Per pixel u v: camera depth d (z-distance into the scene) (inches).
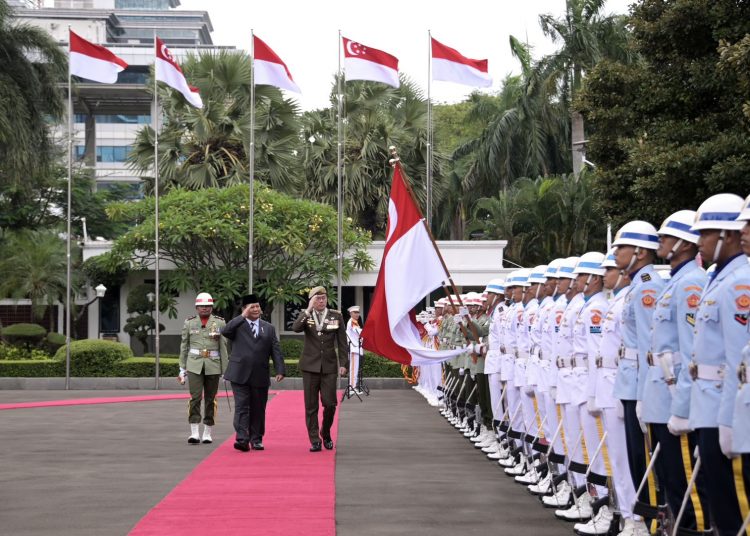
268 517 390.9
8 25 1368.1
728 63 674.2
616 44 1712.6
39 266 1521.9
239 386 609.9
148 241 1397.6
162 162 1595.7
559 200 1694.1
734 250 269.7
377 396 1149.7
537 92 1835.6
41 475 510.9
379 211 1710.1
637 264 337.1
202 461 563.8
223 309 1444.4
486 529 370.9
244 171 1579.7
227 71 1611.7
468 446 643.5
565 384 404.8
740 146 721.6
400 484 478.6
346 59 1182.9
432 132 1761.8
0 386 1300.4
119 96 2878.9
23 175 1385.3
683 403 286.5
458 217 2169.0
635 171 786.8
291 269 1443.2
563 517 390.9
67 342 1273.4
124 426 778.2
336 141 1723.7
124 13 4909.0
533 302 508.7
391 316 618.2
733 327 254.2
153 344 1584.6
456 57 1257.4
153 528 369.4
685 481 305.1
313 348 616.4
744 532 258.7
